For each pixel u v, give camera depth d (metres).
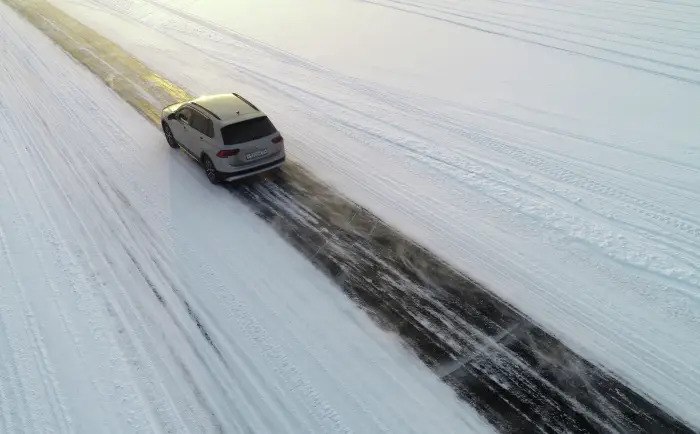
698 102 13.15
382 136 12.02
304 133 12.34
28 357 6.66
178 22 22.17
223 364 6.38
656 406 5.63
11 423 5.84
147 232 8.93
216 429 5.61
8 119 13.59
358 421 5.60
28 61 17.94
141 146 12.02
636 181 10.01
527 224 8.80
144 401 5.98
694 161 10.61
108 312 7.29
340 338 6.65
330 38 19.41
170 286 7.69
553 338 6.55
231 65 17.19
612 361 6.20
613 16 20.08
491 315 6.95
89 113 13.84
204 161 10.37
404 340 6.59
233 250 8.38
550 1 22.58
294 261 8.09
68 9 24.80
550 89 14.43
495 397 5.80
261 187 10.21
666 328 6.63
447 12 21.97
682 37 17.50
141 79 16.20
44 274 8.08
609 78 14.90
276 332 6.78
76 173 10.92
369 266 7.95
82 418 5.84
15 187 10.47
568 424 5.47
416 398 5.83
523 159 10.93
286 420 5.65
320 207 9.50
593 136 11.80
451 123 12.63
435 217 9.11
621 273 7.61
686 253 7.96
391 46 18.39
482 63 16.53
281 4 24.00
